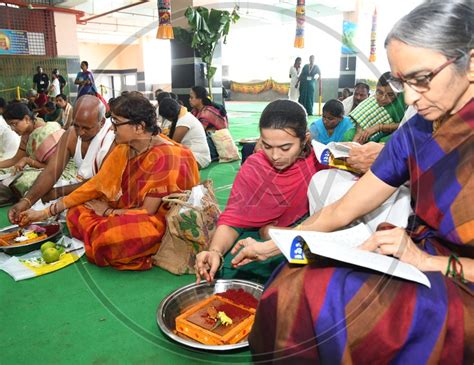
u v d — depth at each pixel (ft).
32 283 5.64
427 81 2.69
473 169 2.84
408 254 2.89
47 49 29.99
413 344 2.62
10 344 4.32
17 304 5.11
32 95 25.17
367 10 25.35
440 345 2.57
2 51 28.09
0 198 9.19
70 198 6.28
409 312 2.58
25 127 9.32
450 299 2.62
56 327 4.63
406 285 2.67
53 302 5.16
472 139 2.88
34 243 6.55
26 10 28.66
